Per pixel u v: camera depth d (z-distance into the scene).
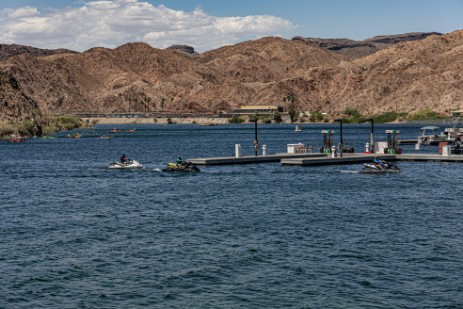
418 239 85.19
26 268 73.56
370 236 86.94
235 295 65.19
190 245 82.88
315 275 70.56
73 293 66.00
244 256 77.50
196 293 65.88
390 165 163.50
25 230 92.88
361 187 134.62
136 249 81.31
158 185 142.12
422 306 62.12
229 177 155.00
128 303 63.53
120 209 110.38
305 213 104.00
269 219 99.00
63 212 107.94
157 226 94.75
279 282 68.56
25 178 162.50
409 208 108.44
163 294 65.62
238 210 107.50
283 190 131.00
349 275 70.44
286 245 82.38
